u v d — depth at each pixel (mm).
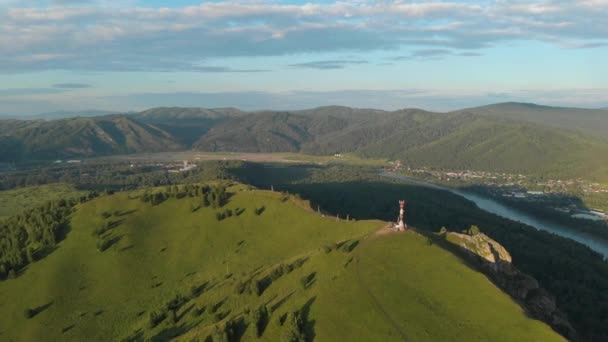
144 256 169750
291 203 192625
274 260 153000
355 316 92250
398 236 124250
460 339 84250
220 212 192500
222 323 102938
